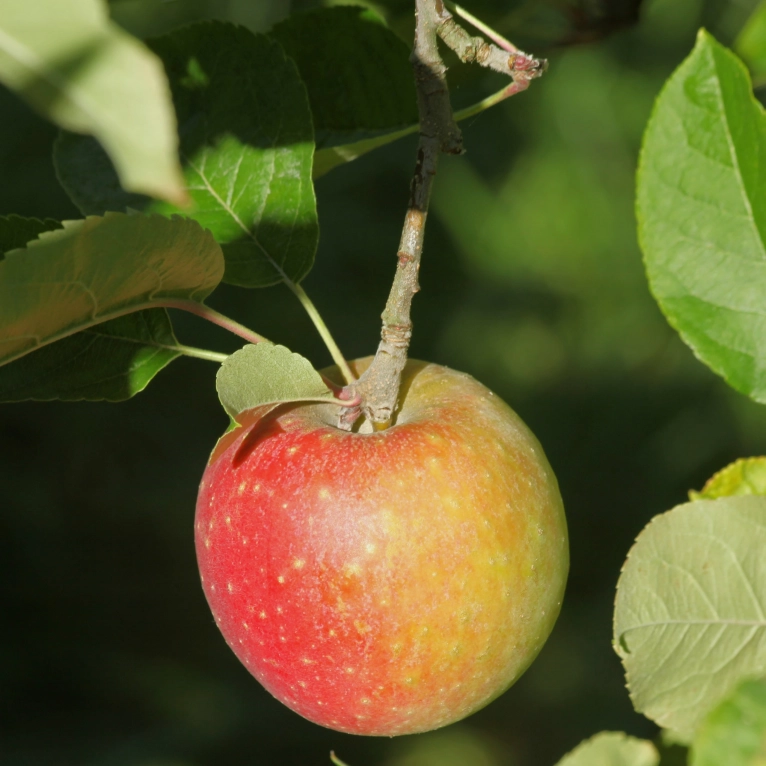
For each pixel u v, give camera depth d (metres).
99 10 0.47
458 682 0.64
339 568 0.63
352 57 0.70
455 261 1.65
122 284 0.62
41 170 1.27
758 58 0.70
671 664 0.64
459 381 0.66
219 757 1.39
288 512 0.63
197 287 0.63
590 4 0.76
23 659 1.40
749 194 0.66
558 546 0.65
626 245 1.62
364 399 0.65
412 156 1.45
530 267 1.64
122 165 0.46
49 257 0.59
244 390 0.63
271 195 0.68
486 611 0.63
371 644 0.63
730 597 0.64
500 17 0.76
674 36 1.35
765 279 0.66
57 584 1.47
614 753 0.62
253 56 0.67
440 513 0.63
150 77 0.46
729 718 0.58
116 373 0.65
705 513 0.64
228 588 0.64
